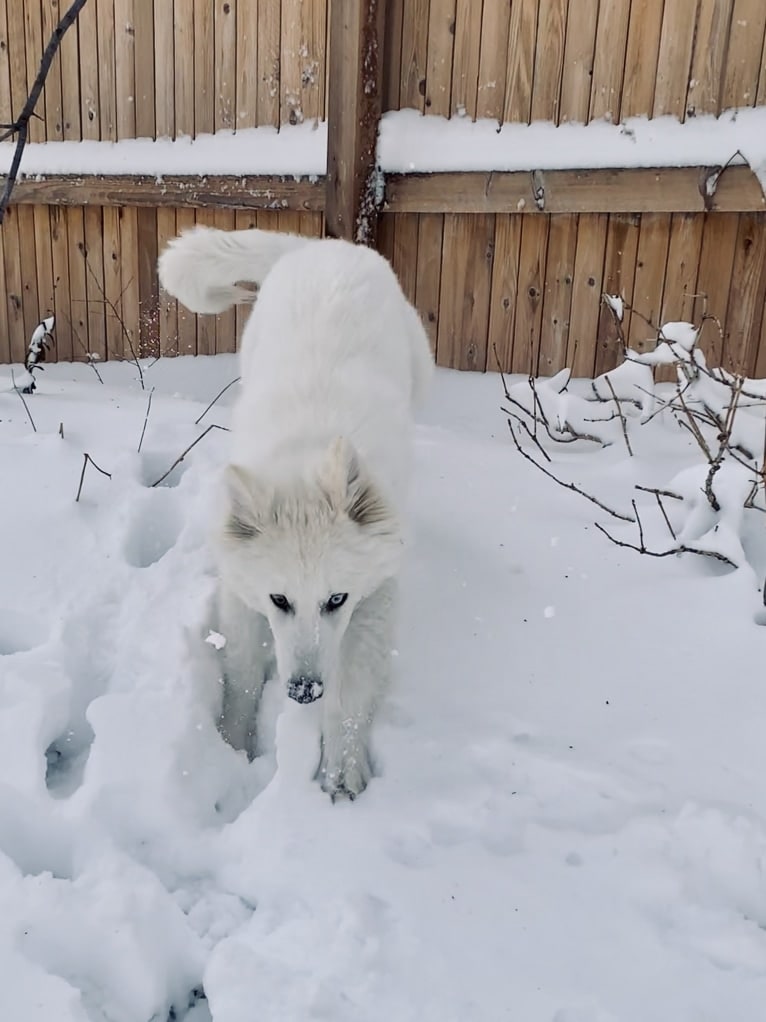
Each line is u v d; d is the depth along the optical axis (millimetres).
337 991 692
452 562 1252
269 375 1201
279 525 953
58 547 1235
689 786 878
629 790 869
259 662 1074
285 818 869
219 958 733
